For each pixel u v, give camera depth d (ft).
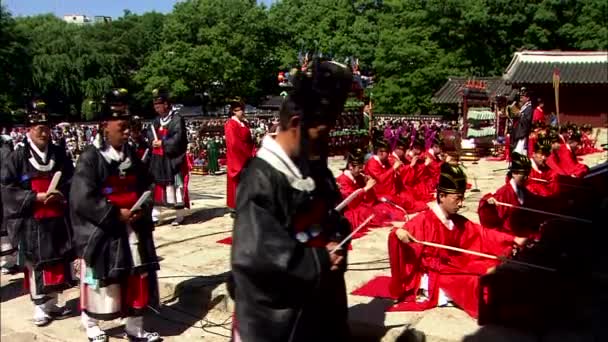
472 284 16.14
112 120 15.30
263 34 169.17
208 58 157.69
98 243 14.99
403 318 16.06
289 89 9.09
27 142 18.29
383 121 98.99
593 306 16.33
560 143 38.32
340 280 9.49
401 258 16.94
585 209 22.07
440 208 16.84
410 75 126.82
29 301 19.58
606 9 119.85
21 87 162.09
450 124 88.74
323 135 8.98
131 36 198.18
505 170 49.52
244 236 8.48
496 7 123.54
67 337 16.88
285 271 8.33
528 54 98.73
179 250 24.77
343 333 9.52
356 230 10.64
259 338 8.54
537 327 14.92
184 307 19.20
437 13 129.18
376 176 29.60
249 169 8.94
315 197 9.18
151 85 159.53
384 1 150.20
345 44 149.89
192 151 58.85
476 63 128.06
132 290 15.70
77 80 172.76
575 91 96.84
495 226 21.03
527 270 15.55
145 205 15.65
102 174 15.23
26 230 17.71
